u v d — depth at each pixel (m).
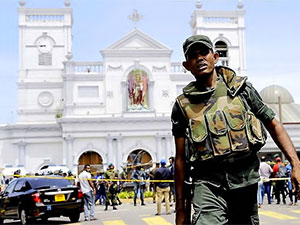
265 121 3.82
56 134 50.78
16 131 50.56
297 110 59.59
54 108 52.34
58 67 53.06
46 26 53.25
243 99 3.75
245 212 3.72
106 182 21.48
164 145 48.66
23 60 52.72
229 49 53.34
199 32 53.16
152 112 48.88
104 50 50.22
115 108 49.91
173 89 50.75
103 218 16.88
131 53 50.50
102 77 50.50
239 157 3.61
